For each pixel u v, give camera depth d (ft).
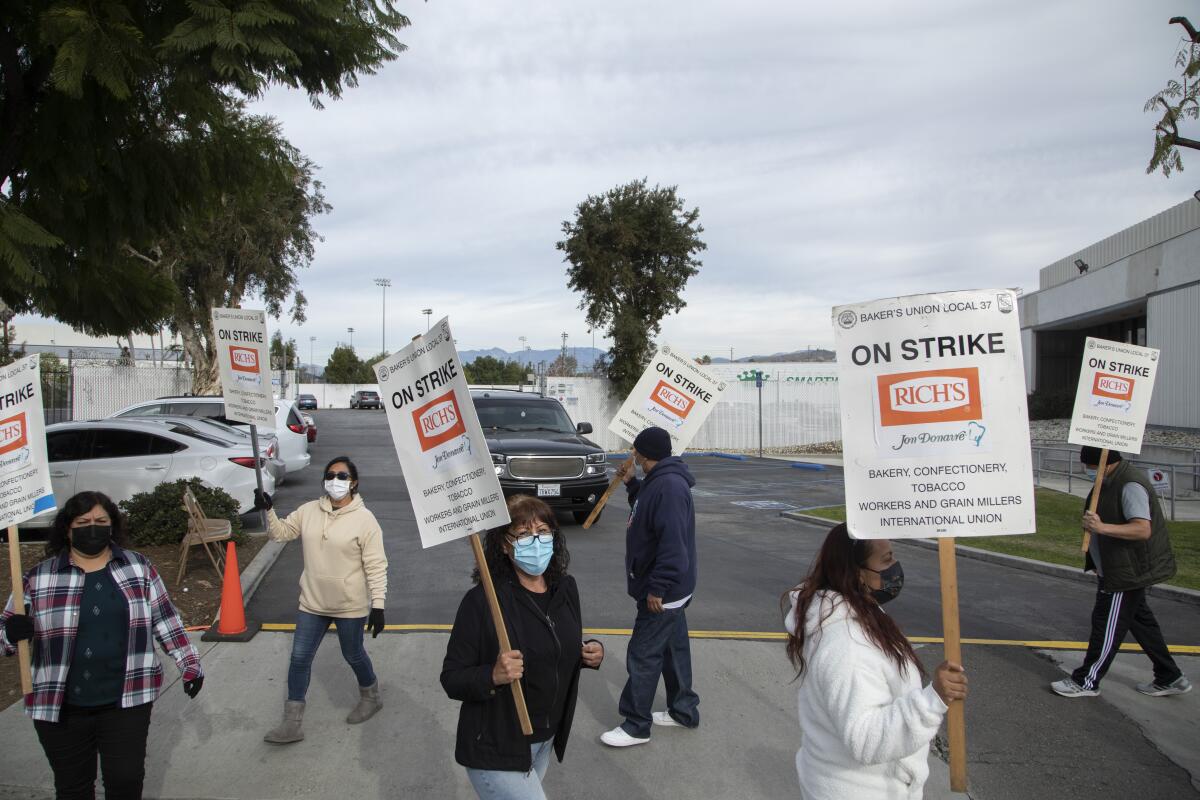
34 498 14.49
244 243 99.55
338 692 19.21
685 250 105.70
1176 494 58.95
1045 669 21.43
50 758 11.70
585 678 20.45
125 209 27.99
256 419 17.89
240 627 22.75
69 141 25.26
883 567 9.21
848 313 9.32
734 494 61.00
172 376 92.53
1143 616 19.34
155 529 32.89
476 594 10.60
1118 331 105.19
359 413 180.75
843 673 8.40
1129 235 100.17
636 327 102.27
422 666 20.85
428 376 11.03
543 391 103.81
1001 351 8.97
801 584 9.57
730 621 25.44
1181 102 37.73
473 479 10.68
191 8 21.83
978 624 25.72
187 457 38.99
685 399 20.58
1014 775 15.72
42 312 29.04
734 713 18.39
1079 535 41.55
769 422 105.09
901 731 7.95
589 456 41.70
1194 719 18.35
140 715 11.92
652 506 16.44
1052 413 103.09
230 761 15.80
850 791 8.57
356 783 15.05
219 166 30.22
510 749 10.12
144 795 14.49
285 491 54.24
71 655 11.53
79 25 20.75
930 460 9.01
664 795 14.84
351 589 16.90
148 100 27.61
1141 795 15.01
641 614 16.67
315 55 25.16
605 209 106.73
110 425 39.11
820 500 57.77
